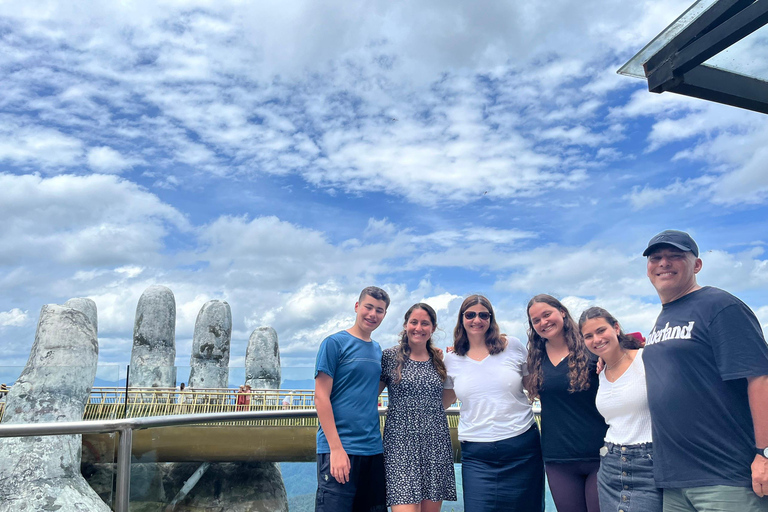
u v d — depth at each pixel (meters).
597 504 3.48
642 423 3.11
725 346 2.62
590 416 3.53
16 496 3.21
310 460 4.12
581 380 3.50
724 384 2.68
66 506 3.12
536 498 3.69
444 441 3.69
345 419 3.59
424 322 3.76
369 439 3.61
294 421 4.10
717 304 2.72
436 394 3.76
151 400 14.16
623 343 3.29
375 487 3.62
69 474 3.22
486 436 3.72
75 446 3.19
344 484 3.49
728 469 2.61
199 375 20.59
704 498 2.65
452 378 3.93
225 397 14.98
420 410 3.68
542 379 3.67
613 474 3.18
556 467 3.63
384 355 3.93
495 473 3.67
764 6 1.87
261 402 15.13
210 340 21.08
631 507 3.06
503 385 3.78
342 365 3.67
